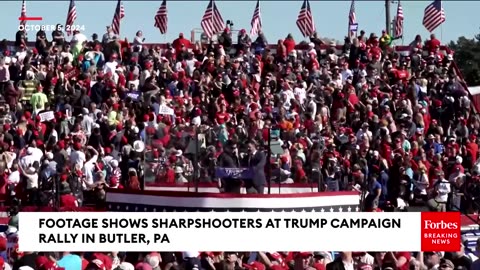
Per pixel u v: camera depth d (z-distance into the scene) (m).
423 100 64.56
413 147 54.94
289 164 41.91
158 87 60.75
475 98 72.44
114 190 37.94
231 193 36.81
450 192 45.09
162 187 38.84
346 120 59.81
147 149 39.22
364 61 68.69
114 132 51.94
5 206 42.34
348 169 48.47
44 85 60.94
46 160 44.19
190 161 38.81
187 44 69.25
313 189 41.53
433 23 73.38
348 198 38.38
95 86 58.97
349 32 78.81
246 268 31.73
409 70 67.81
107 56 65.88
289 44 69.06
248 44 69.81
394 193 47.53
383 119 57.56
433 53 71.69
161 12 73.81
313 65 67.06
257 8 76.25
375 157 49.47
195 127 39.94
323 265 31.88
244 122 54.75
